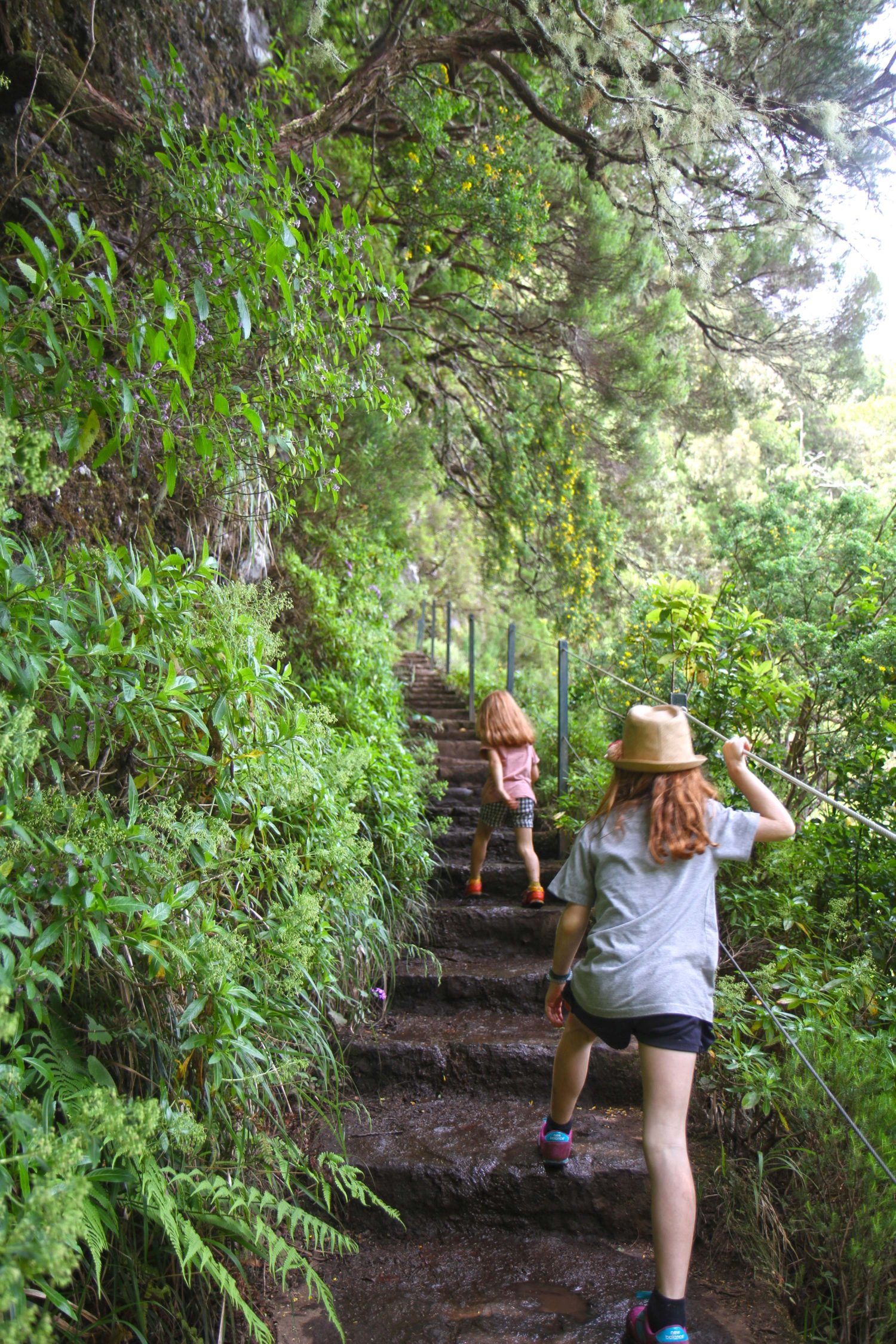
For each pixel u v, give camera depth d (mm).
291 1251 1920
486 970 4023
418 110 6062
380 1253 2590
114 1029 1961
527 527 10031
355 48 7051
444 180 6281
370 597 7016
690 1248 1945
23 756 1562
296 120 5043
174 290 2092
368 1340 2182
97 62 4004
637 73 4922
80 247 1888
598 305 8586
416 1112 3143
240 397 2559
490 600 18781
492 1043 3354
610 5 4648
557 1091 2627
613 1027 2189
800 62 5586
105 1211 1622
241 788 2252
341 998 3180
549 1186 2680
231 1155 2174
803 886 3531
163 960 1769
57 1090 1658
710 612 4145
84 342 2297
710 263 5965
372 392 3049
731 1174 2527
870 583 4359
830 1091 2455
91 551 2207
